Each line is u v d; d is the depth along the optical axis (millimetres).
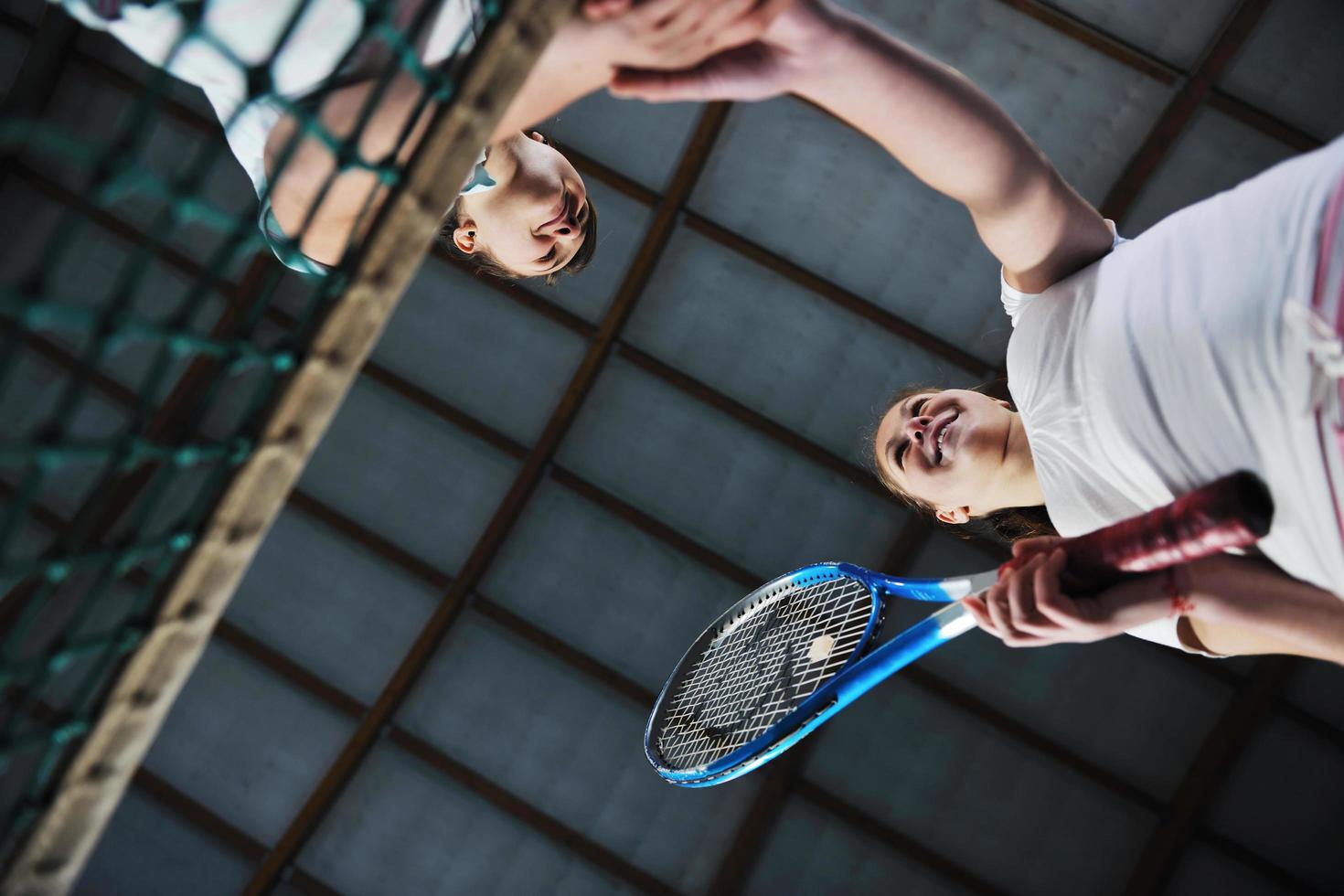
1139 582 1558
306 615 6680
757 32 1194
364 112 1028
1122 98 5762
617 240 6367
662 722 2877
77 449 849
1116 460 1544
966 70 5910
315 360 1024
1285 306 1258
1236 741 6023
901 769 6301
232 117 1539
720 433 6434
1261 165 5695
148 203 6512
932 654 6312
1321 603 1522
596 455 6547
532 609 6598
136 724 1046
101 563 932
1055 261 1686
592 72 1245
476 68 1007
